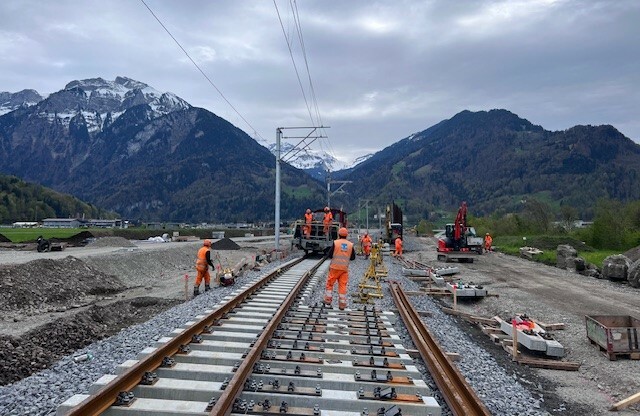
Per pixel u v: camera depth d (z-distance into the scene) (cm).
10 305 1282
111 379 536
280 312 924
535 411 606
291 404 515
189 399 515
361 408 517
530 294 1739
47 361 813
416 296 1542
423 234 9025
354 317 1025
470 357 829
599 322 1043
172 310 1130
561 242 3800
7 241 3794
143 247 3309
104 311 1187
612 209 4319
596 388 771
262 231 8162
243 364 562
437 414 514
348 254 1151
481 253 3512
